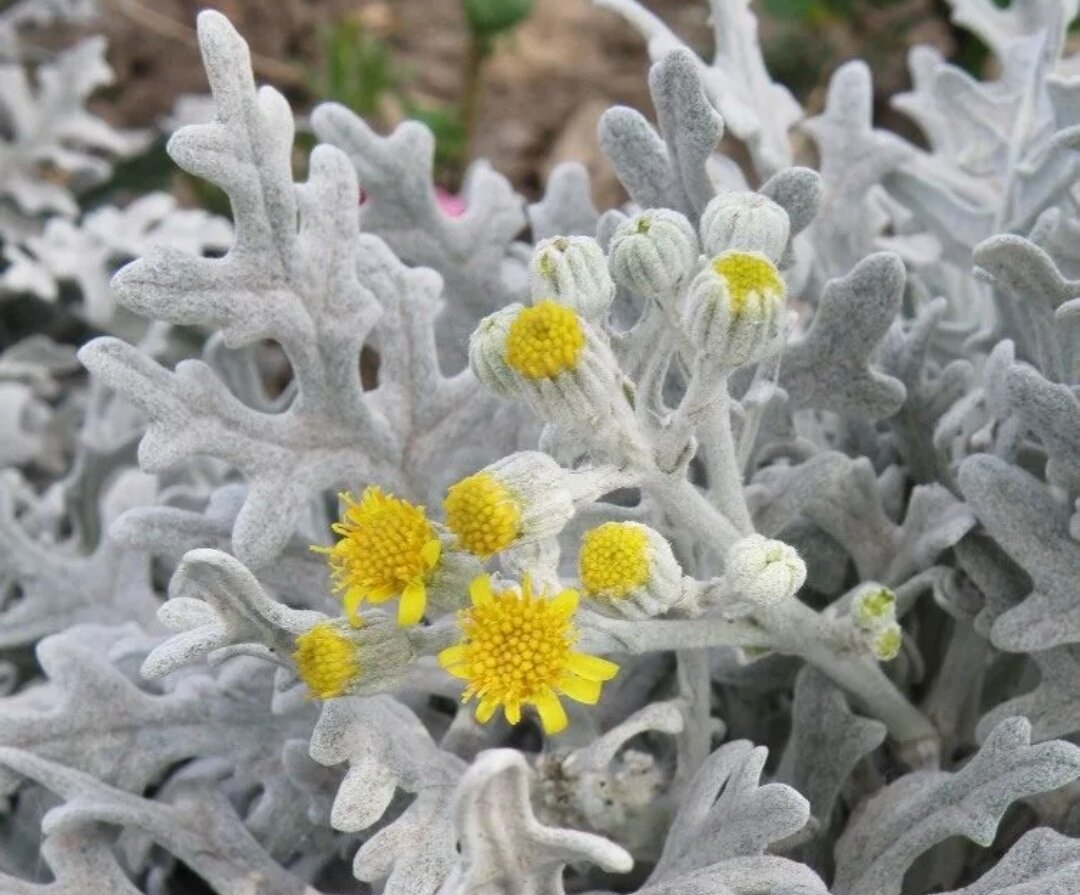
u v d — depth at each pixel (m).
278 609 0.16
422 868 0.16
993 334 0.21
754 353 0.15
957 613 0.19
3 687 0.23
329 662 0.15
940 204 0.23
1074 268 0.20
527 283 0.23
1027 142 0.22
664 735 0.19
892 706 0.19
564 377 0.15
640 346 0.17
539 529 0.15
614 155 0.19
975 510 0.18
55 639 0.19
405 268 0.19
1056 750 0.16
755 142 0.21
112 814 0.18
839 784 0.18
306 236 0.18
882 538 0.19
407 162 0.22
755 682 0.20
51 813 0.18
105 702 0.19
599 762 0.17
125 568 0.23
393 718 0.17
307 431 0.18
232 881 0.18
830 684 0.18
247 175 0.17
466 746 0.19
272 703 0.18
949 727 0.20
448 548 0.15
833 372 0.19
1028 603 0.18
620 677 0.20
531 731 0.20
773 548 0.15
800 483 0.19
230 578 0.16
